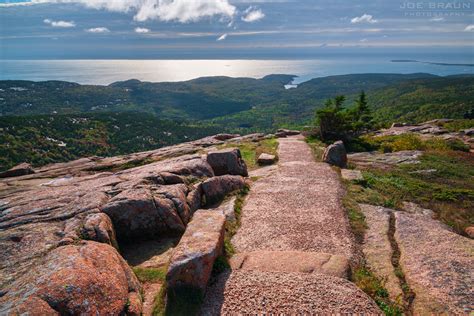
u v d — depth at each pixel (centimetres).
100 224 766
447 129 3114
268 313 567
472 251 773
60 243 693
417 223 964
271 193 1269
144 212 877
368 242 883
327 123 2670
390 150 2273
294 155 2031
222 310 581
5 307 464
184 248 658
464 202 1198
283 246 855
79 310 475
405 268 731
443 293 627
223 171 1484
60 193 1009
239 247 858
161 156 2108
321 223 984
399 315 589
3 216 855
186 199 1049
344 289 627
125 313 546
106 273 568
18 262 648
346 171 1578
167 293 611
